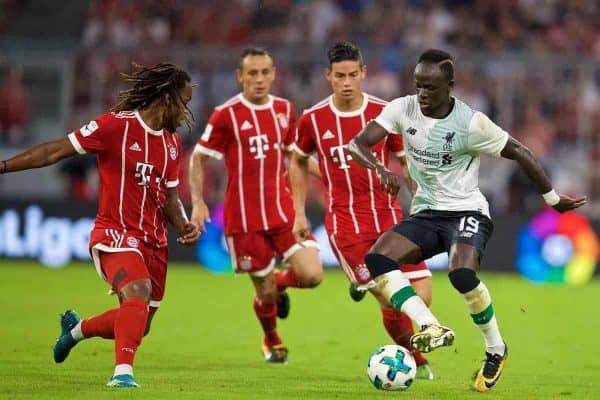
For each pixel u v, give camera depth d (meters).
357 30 90.88
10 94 81.19
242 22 92.06
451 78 26.81
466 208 27.50
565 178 77.00
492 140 27.00
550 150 78.56
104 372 30.11
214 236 73.38
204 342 39.88
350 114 33.66
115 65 77.94
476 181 27.84
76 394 25.28
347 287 63.69
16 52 78.50
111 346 36.47
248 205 36.50
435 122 27.14
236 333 42.78
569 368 34.31
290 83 77.75
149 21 92.25
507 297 59.97
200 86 77.31
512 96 79.31
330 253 73.00
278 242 36.59
